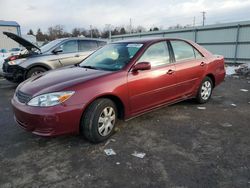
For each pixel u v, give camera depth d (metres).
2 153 3.22
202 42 14.65
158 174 2.70
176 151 3.21
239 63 12.86
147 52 4.02
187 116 4.53
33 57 7.11
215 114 4.64
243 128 3.95
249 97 5.96
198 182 2.55
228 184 2.51
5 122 4.36
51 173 2.76
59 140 3.57
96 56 4.48
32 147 3.38
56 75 3.71
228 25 13.04
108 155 3.13
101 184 2.55
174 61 4.43
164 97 4.28
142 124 4.15
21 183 2.59
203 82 5.13
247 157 3.03
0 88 7.60
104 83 3.38
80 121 3.27
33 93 3.19
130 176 2.68
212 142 3.45
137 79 3.75
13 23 34.91
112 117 3.57
